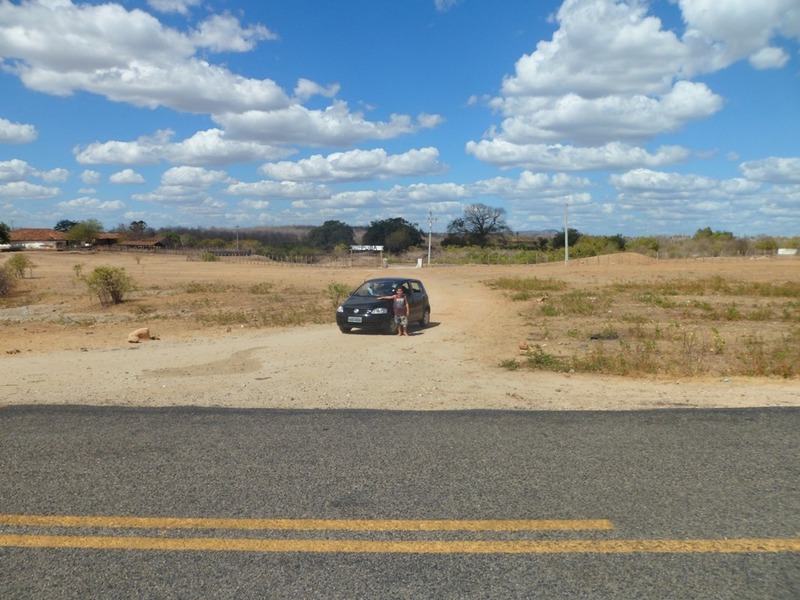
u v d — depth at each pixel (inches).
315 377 404.8
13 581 137.4
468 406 302.8
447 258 3772.1
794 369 417.4
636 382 377.7
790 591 131.1
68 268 2475.4
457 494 183.0
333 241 5944.9
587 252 3548.2
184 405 304.8
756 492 184.1
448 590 132.1
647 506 174.2
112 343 639.8
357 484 190.9
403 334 680.4
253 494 183.6
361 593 131.2
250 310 1000.2
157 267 2605.8
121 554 148.9
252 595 130.8
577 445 227.6
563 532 158.7
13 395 339.3
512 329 703.7
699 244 3821.4
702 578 136.4
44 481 195.2
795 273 1750.7
